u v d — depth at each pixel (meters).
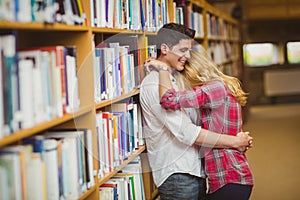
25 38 2.37
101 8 2.67
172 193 2.93
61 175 2.15
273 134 9.09
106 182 2.91
